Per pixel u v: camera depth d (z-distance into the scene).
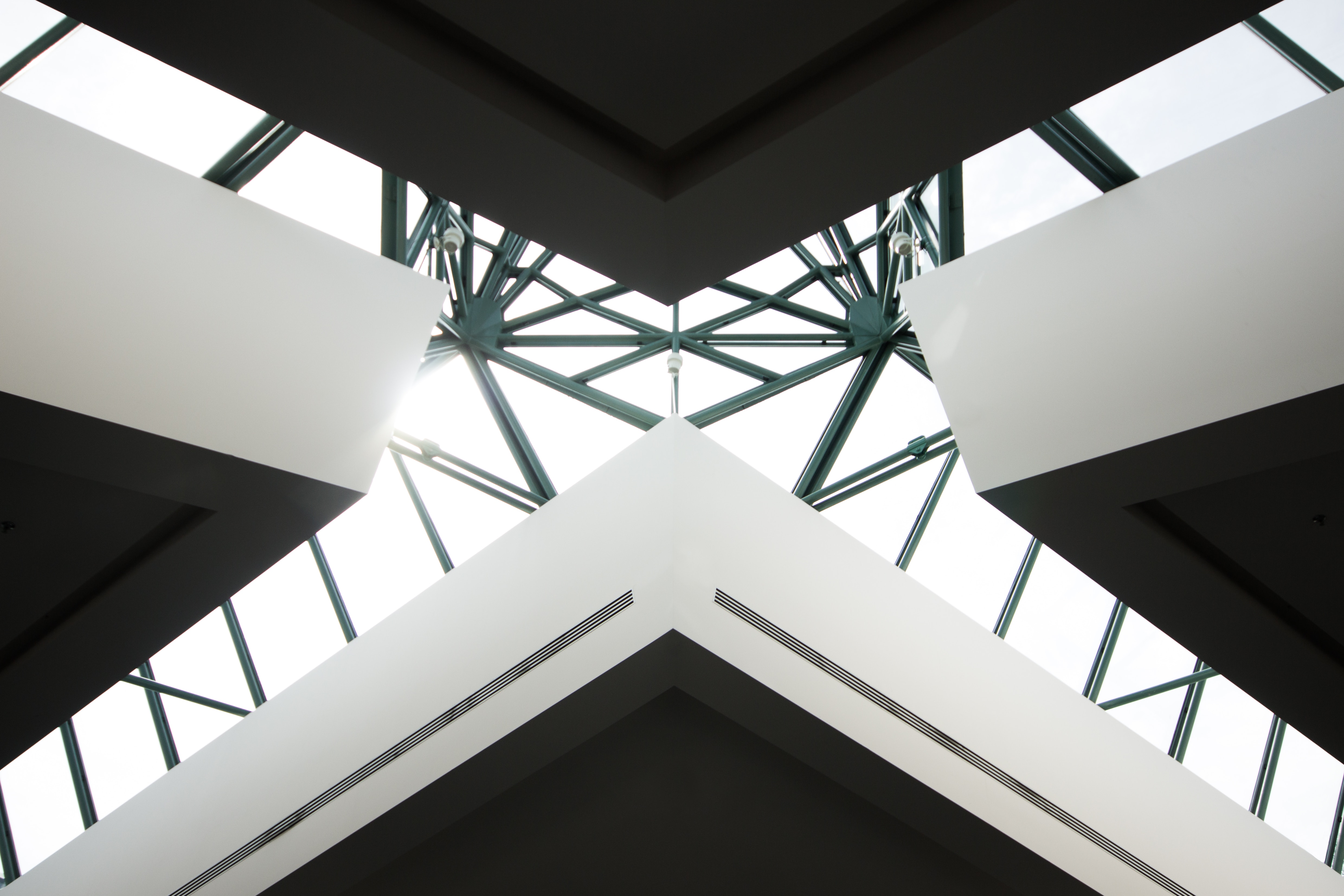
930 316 11.46
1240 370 8.98
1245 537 10.46
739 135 8.32
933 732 12.47
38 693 11.19
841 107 7.70
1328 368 8.56
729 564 11.34
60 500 9.59
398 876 13.60
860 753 11.48
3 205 8.77
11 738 11.67
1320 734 12.41
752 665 10.81
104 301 8.96
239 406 9.41
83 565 10.36
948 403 10.80
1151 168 10.48
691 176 8.41
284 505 9.88
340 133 7.90
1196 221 9.84
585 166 8.11
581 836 13.26
